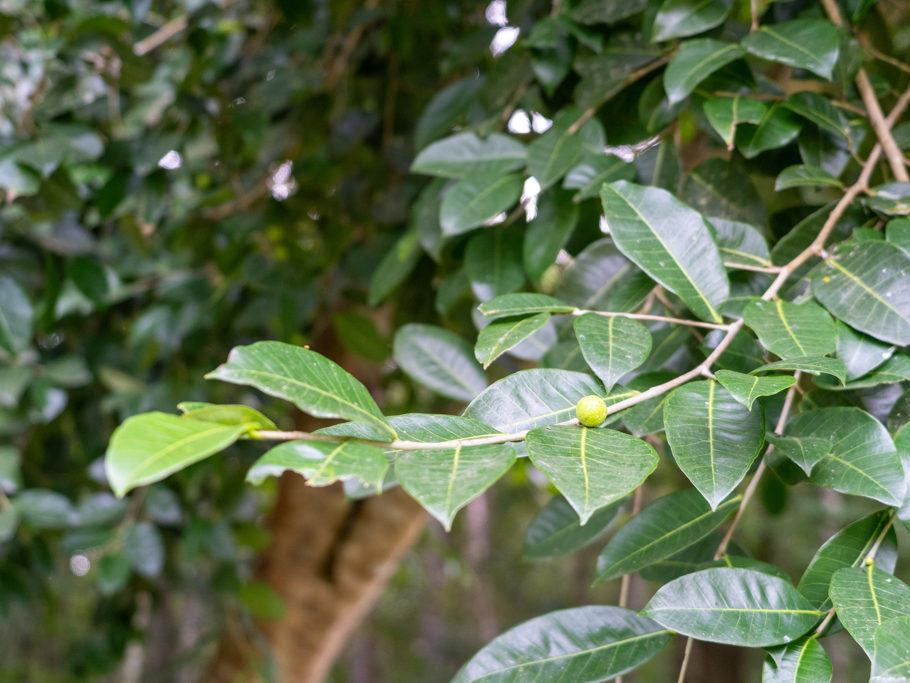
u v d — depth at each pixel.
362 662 4.90
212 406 0.45
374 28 1.25
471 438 0.48
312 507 1.72
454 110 0.92
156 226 1.30
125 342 1.41
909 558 3.14
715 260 0.57
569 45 0.78
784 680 0.49
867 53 0.76
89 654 1.51
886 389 0.60
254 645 1.69
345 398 0.47
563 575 5.67
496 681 0.54
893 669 0.45
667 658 4.21
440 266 1.02
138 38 1.16
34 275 1.17
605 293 0.72
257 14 1.42
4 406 1.23
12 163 0.93
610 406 0.51
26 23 1.12
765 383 0.48
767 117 0.68
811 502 3.05
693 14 0.69
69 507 1.16
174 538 1.36
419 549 2.62
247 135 1.09
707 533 0.57
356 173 1.33
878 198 0.62
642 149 0.78
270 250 1.30
